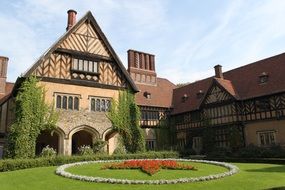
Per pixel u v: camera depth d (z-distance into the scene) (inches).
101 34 904.9
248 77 1079.6
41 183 408.5
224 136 1051.3
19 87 775.7
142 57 1381.6
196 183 400.8
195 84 1338.6
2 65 1144.2
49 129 761.0
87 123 821.9
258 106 964.0
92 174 460.4
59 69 807.7
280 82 919.7
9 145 689.0
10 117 866.8
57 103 786.2
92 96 850.1
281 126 887.1
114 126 867.4
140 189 364.2
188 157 1029.2
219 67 1161.4
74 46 846.5
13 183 415.2
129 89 927.0
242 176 461.4
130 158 768.3
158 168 494.6
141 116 1205.1
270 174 486.0
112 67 912.3
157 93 1336.1
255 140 960.3
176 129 1282.0
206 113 1131.9
